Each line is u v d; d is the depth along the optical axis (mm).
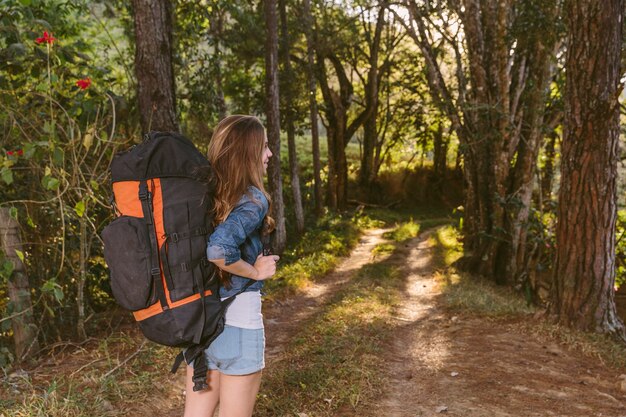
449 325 7641
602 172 6699
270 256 2559
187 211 2314
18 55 5512
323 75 27141
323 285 11922
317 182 23438
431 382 5074
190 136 11812
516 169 13500
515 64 13484
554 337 6684
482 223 13812
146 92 6992
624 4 6543
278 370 5109
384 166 36062
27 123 5641
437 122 30625
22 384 4301
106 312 7105
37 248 6133
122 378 4504
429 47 14359
